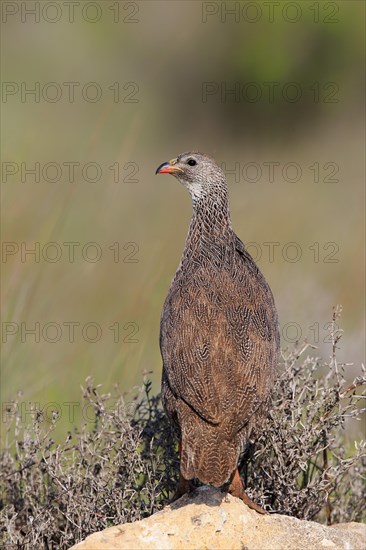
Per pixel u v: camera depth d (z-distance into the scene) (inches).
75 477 637.9
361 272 1200.8
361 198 1550.2
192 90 2105.1
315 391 660.7
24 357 884.6
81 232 1251.8
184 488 617.9
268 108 2076.8
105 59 2049.7
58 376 887.1
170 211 1412.4
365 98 2103.8
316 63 2134.6
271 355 627.5
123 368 880.3
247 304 641.6
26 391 829.8
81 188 1298.0
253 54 2117.4
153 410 666.2
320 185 1652.3
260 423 613.9
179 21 2162.9
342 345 986.7
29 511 671.8
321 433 649.6
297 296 1119.6
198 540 556.1
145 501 660.7
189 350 607.8
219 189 725.3
